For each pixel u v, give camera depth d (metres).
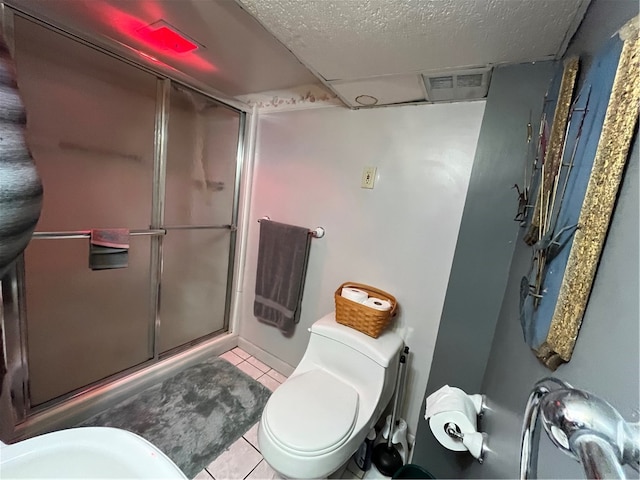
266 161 2.01
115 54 1.32
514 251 1.07
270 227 1.92
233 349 2.28
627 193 0.37
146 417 1.54
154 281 1.76
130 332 1.71
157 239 1.73
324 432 1.07
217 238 2.10
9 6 1.03
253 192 2.12
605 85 0.47
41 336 1.34
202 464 1.33
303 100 1.78
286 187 1.92
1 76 0.56
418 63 1.03
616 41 0.44
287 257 1.85
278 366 2.04
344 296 1.47
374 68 1.10
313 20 0.86
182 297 1.97
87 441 0.69
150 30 1.24
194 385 1.82
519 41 0.85
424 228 1.42
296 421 1.11
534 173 0.89
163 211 1.72
